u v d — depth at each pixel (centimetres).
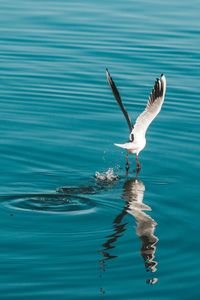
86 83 2222
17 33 2623
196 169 1720
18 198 1552
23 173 1677
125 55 2455
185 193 1605
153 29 2705
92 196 1580
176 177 1688
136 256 1335
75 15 2834
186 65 2388
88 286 1237
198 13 2909
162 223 1465
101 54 2456
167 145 1848
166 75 2302
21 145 1809
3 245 1362
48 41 2556
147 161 1767
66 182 1647
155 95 1550
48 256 1331
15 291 1214
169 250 1359
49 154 1773
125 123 1969
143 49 2511
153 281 1253
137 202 1555
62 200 1551
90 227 1439
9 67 2325
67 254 1340
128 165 1731
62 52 2467
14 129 1903
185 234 1421
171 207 1540
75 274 1273
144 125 1602
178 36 2645
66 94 2141
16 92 2142
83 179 1666
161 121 1986
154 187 1634
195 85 2233
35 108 2045
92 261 1317
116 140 1862
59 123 1956
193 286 1242
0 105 2055
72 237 1401
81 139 1866
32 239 1388
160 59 2431
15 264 1299
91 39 2583
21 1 3016
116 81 2239
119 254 1343
